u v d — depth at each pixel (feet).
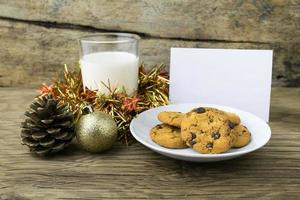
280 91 2.79
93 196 1.83
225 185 1.89
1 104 2.62
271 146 2.16
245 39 2.73
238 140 1.99
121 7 2.69
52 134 2.04
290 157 2.07
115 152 2.13
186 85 2.40
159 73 2.52
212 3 2.67
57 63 2.82
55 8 2.70
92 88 2.29
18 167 2.00
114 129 2.09
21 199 1.81
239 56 2.35
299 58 2.76
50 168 2.00
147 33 2.74
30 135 2.05
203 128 1.95
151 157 2.09
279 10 2.67
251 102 2.38
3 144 2.19
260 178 1.93
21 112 2.51
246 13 2.68
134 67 2.32
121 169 1.99
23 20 2.74
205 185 1.89
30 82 2.87
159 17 2.70
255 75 2.35
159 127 2.10
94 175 1.95
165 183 1.90
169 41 2.75
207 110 2.05
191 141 1.93
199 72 2.39
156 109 2.28
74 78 2.44
